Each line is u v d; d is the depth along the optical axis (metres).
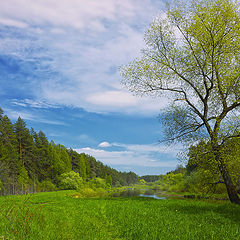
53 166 73.31
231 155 14.09
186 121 15.95
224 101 15.87
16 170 55.59
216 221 9.62
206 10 15.10
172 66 16.78
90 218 10.34
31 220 7.61
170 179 69.50
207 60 15.26
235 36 14.98
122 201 18.91
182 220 9.63
